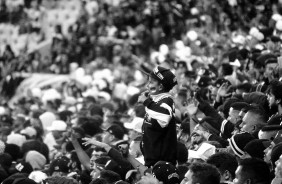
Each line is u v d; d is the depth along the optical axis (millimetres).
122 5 65500
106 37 64250
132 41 61656
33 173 27016
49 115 38469
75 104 45250
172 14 60125
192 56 43625
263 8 50719
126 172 23656
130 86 45188
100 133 31188
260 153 21375
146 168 22391
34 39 75375
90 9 69188
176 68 40000
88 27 66875
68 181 22281
